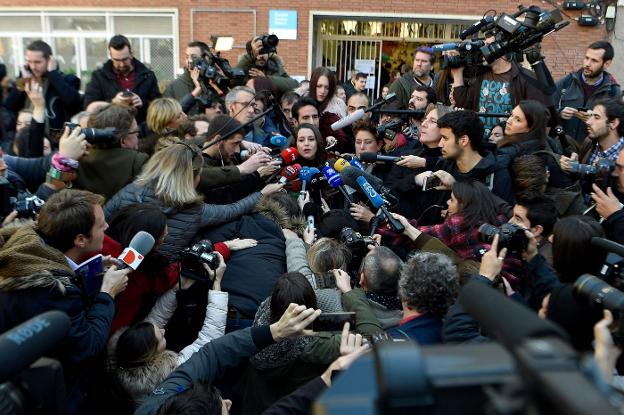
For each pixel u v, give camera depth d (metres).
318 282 2.35
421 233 2.67
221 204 3.17
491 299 0.69
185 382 1.88
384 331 1.93
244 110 4.27
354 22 10.70
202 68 4.62
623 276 1.72
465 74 3.86
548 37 9.68
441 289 1.85
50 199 2.02
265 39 5.61
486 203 2.61
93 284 2.01
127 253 2.12
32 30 10.85
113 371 2.09
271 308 2.09
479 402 0.55
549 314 1.71
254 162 3.24
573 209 2.90
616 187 2.74
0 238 1.97
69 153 2.64
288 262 2.64
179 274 2.45
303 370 1.96
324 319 1.99
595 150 3.59
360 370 0.63
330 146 3.99
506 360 0.58
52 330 0.93
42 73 4.10
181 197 2.64
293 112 4.35
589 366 0.53
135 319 2.38
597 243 1.90
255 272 2.58
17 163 3.08
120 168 2.90
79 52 10.84
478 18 9.98
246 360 1.93
